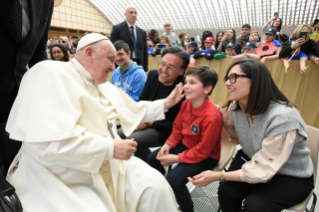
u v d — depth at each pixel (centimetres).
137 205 103
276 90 106
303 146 105
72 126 82
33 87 90
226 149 155
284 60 243
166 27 526
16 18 98
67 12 1315
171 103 141
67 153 80
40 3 106
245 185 117
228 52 316
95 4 1447
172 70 150
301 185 106
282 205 103
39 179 88
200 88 125
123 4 1400
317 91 234
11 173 102
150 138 166
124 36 329
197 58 333
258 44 372
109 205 94
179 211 151
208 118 124
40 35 114
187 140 143
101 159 86
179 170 129
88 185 98
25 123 83
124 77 225
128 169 111
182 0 1195
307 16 898
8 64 102
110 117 114
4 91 107
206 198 169
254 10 1016
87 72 104
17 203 78
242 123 119
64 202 82
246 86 103
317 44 229
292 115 98
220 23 1252
